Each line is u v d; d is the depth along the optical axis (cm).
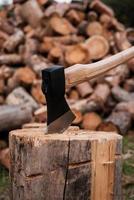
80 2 609
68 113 188
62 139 179
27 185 181
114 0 860
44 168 179
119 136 188
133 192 266
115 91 416
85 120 374
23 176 183
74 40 493
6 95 416
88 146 180
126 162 302
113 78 435
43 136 183
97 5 536
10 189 194
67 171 179
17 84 413
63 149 178
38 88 406
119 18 851
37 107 378
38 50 471
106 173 183
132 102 399
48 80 182
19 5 554
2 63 440
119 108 393
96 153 181
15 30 513
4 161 297
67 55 445
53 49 452
